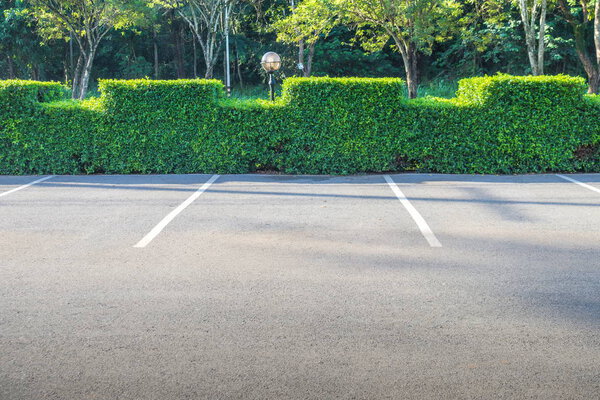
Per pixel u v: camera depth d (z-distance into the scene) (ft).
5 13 139.74
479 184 36.19
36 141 41.32
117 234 24.50
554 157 40.32
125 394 11.78
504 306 16.34
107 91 40.68
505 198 31.71
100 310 16.16
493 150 40.32
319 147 40.65
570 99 39.78
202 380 12.29
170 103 40.70
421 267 19.88
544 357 13.28
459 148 40.40
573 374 12.50
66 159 41.55
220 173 41.34
